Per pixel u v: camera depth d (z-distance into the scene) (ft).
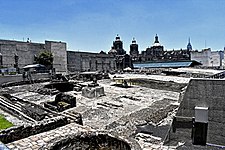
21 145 27.86
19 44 140.87
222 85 26.37
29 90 80.28
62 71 164.04
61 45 165.27
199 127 27.02
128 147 23.45
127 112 50.78
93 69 193.57
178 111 28.78
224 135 26.04
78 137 25.30
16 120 41.86
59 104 55.57
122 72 146.10
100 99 67.10
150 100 64.69
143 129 35.65
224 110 26.11
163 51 306.35
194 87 27.84
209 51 214.28
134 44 309.83
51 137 30.37
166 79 92.07
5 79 101.04
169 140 28.91
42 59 144.46
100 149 25.63
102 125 40.73
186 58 248.93
